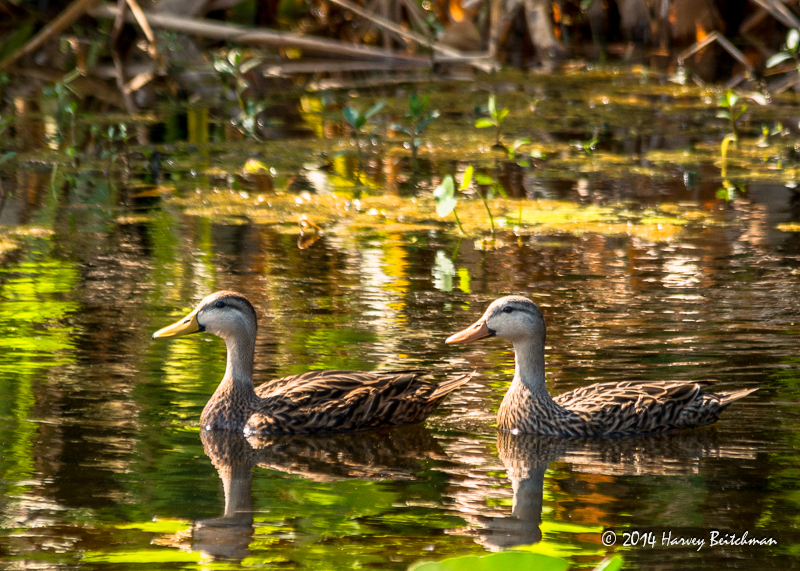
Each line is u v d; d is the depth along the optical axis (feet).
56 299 43.50
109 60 93.50
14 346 38.32
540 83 94.79
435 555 24.12
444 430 33.42
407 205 58.95
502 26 103.04
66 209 57.67
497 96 89.45
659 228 53.88
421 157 70.13
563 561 16.81
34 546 24.43
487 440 32.45
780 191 61.11
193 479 28.68
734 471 29.37
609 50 108.06
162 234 53.21
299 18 105.19
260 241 52.16
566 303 42.86
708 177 64.59
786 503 27.04
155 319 41.34
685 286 44.80
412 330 40.22
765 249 50.01
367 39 104.47
